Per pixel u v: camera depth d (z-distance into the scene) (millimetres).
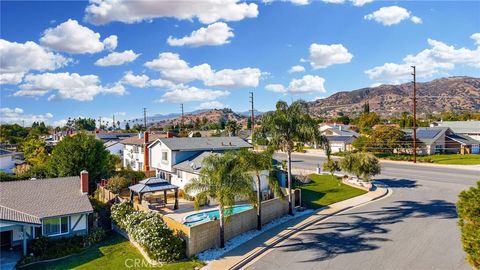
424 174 49656
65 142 40500
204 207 35375
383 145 73688
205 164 25344
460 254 19891
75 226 27312
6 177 42531
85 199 28984
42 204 27172
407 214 29000
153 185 34375
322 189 40344
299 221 28625
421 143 73688
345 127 107938
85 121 183875
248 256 21531
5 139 109750
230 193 23391
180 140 47562
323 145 33344
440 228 24875
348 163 42844
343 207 32438
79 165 38938
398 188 40656
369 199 35281
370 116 117562
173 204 36562
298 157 76062
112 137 97062
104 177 42531
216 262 20891
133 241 25594
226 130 104875
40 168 44781
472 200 14602
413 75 65062
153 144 49406
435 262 18938
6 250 24984
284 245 23188
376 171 41406
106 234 28812
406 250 20891
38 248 24188
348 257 20297
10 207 25797
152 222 23422
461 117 133500
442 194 36531
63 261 23250
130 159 61312
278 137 31406
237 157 25547
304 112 32281
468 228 14898
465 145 75312
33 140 70250
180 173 42844
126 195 40250
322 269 18859
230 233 24984
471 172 50000
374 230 25109
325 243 22969
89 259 23062
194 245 22266
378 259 19734
